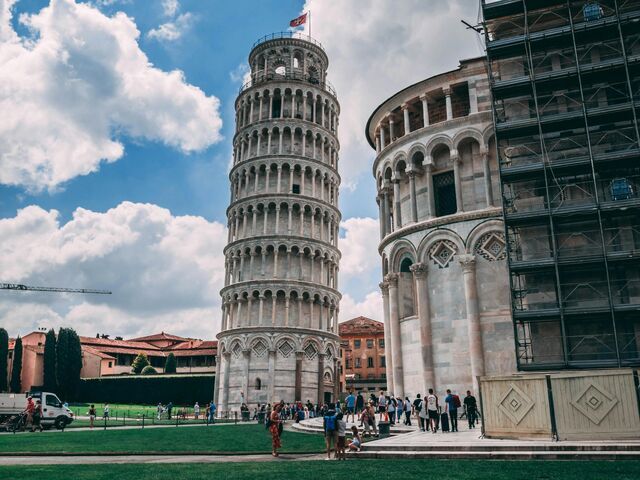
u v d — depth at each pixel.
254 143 88.94
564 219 35.50
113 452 26.17
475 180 41.34
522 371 33.25
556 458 20.34
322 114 91.06
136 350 130.25
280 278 80.25
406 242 43.03
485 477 15.88
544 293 35.44
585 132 37.09
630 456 19.88
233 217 86.75
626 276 34.16
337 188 91.94
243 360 76.56
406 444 23.36
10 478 16.86
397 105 46.94
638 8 38.41
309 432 39.59
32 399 46.88
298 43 93.38
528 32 39.25
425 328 40.16
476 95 42.28
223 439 34.00
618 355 31.16
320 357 78.56
